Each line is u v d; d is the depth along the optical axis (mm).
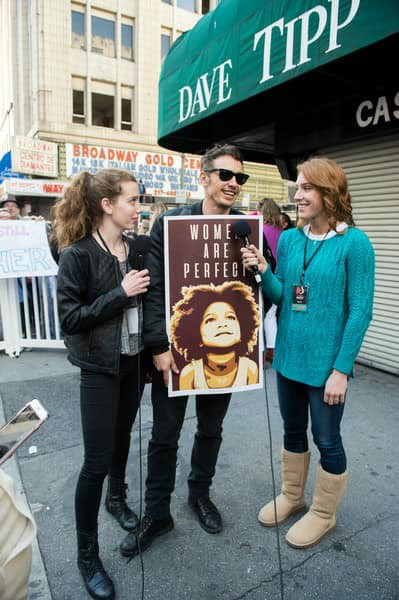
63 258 1721
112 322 1748
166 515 2090
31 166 15820
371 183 4574
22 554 1230
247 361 2041
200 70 4676
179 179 18625
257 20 3881
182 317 1949
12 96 22922
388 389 4055
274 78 3785
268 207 4395
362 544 2084
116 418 1971
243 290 2004
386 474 2656
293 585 1852
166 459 2039
